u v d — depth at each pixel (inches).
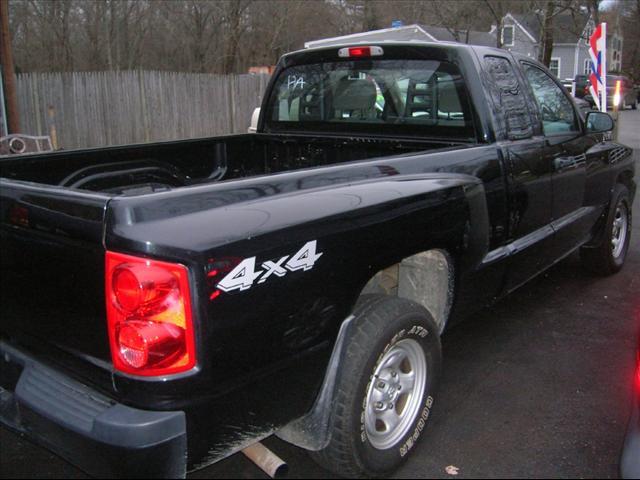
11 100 361.4
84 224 84.3
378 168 118.7
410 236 113.7
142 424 81.2
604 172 203.3
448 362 161.9
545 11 581.9
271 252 89.8
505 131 152.0
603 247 216.5
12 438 131.5
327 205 100.5
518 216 153.8
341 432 102.6
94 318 86.4
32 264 93.3
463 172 134.5
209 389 84.8
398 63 161.6
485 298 148.6
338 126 178.9
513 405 140.8
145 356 80.9
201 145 173.9
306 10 1071.0
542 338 175.8
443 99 154.6
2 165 127.4
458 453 122.8
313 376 100.1
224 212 89.3
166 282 80.6
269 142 188.5
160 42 1064.2
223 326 84.7
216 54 1067.9
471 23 657.0
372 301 109.4
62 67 971.9
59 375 94.1
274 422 96.5
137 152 156.6
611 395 144.6
